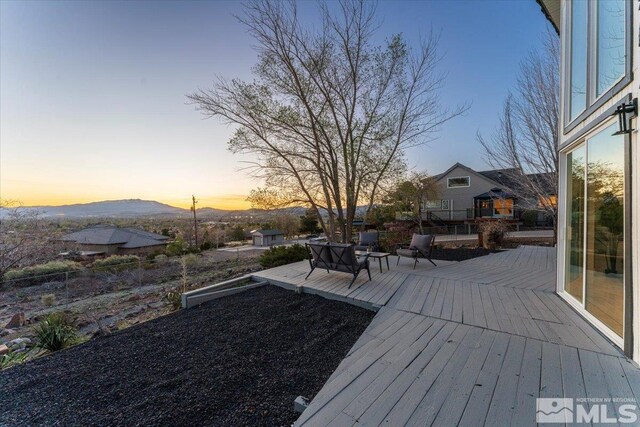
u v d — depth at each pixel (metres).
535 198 9.73
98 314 6.12
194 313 4.19
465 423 1.58
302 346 2.94
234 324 3.65
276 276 5.65
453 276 5.36
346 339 3.05
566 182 3.92
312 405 1.82
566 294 3.80
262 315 3.92
